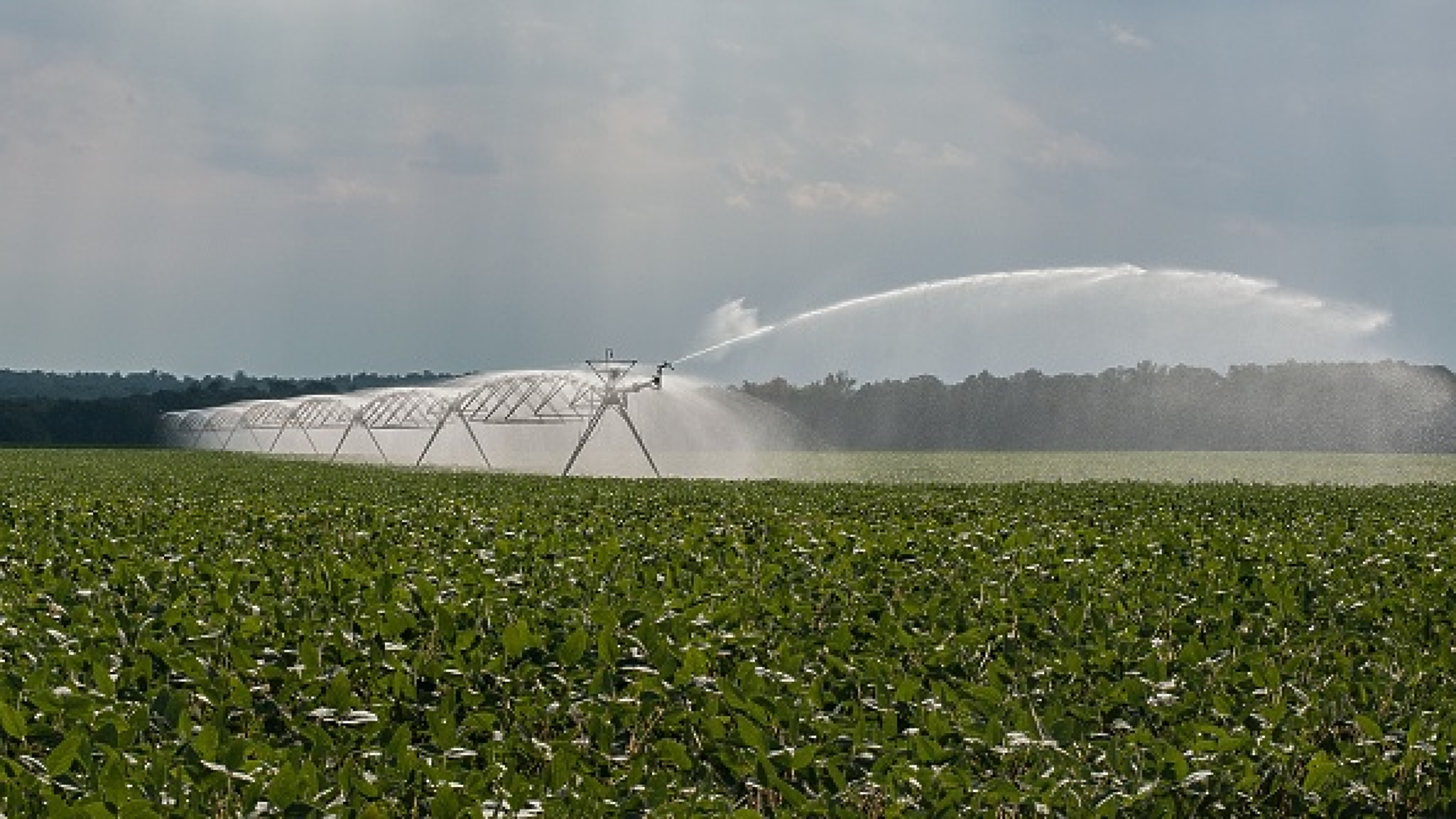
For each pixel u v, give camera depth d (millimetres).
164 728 12555
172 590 19391
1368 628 19141
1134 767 11828
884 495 49062
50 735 12344
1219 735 12406
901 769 11430
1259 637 18234
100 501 40344
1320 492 53000
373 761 11922
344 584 19828
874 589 21438
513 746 12828
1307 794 11789
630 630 16672
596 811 10562
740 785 12133
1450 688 15320
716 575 22453
